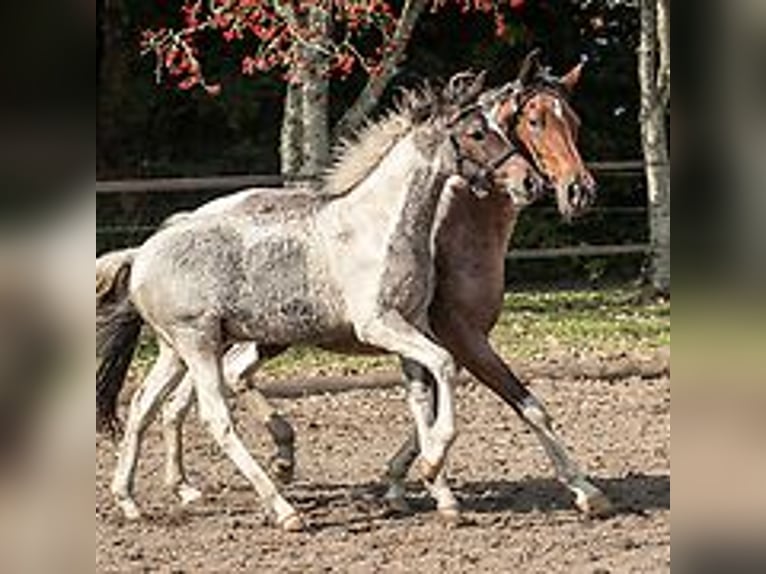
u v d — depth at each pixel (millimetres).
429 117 8547
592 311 17844
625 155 22547
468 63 22531
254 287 8602
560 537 8297
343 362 14469
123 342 8938
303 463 10672
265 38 14500
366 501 9336
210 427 8609
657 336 15773
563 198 8586
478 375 8945
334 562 7828
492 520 8742
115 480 8961
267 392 13102
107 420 8984
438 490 8672
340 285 8555
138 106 22062
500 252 8992
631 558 7742
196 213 8938
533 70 8859
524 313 17719
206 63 21953
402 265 8445
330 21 15375
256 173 22500
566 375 13727
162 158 22422
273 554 8047
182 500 9211
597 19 20906
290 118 16484
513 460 10641
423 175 8500
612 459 10570
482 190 8516
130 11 21516
